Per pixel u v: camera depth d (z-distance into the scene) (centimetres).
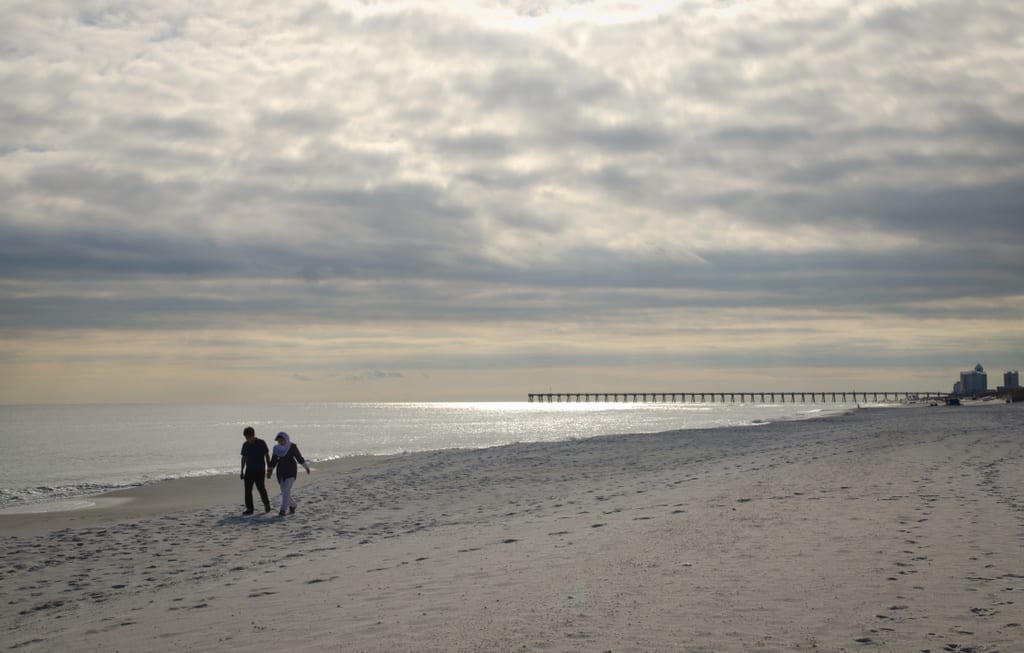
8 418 15300
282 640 656
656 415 13262
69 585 1070
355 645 617
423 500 1881
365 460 3466
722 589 722
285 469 1753
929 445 2523
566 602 708
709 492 1548
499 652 566
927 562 795
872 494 1344
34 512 2048
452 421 11844
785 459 2281
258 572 1055
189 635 704
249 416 16562
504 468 2642
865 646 545
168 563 1209
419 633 639
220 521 1680
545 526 1266
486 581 842
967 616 606
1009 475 1559
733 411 15962
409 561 1028
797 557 848
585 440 4366
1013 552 828
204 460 4228
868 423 4916
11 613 910
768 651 541
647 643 568
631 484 1911
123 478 3141
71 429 9494
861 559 822
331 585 895
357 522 1563
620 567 857
